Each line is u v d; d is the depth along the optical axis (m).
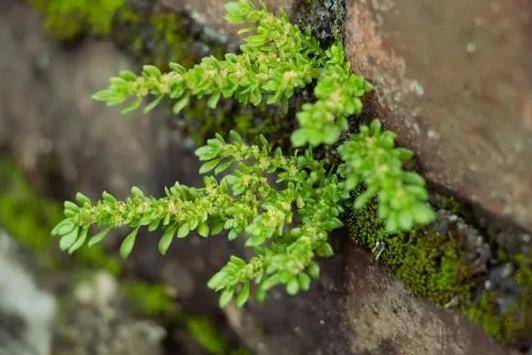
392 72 0.29
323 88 0.29
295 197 0.30
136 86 0.29
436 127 0.29
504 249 0.29
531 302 0.28
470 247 0.29
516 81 0.27
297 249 0.29
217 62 0.29
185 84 0.29
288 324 0.36
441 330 0.31
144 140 0.38
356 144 0.28
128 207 0.30
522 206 0.28
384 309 0.32
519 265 0.29
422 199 0.28
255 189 0.30
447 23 0.28
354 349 0.34
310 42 0.31
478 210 0.29
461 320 0.30
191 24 0.35
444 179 0.29
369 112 0.30
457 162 0.29
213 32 0.35
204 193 0.31
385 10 0.29
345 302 0.33
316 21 0.32
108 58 0.38
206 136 0.35
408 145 0.30
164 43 0.36
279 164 0.31
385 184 0.27
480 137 0.28
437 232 0.30
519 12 0.26
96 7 0.38
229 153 0.30
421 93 0.29
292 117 0.33
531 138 0.27
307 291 0.35
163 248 0.30
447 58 0.28
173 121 0.36
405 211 0.27
